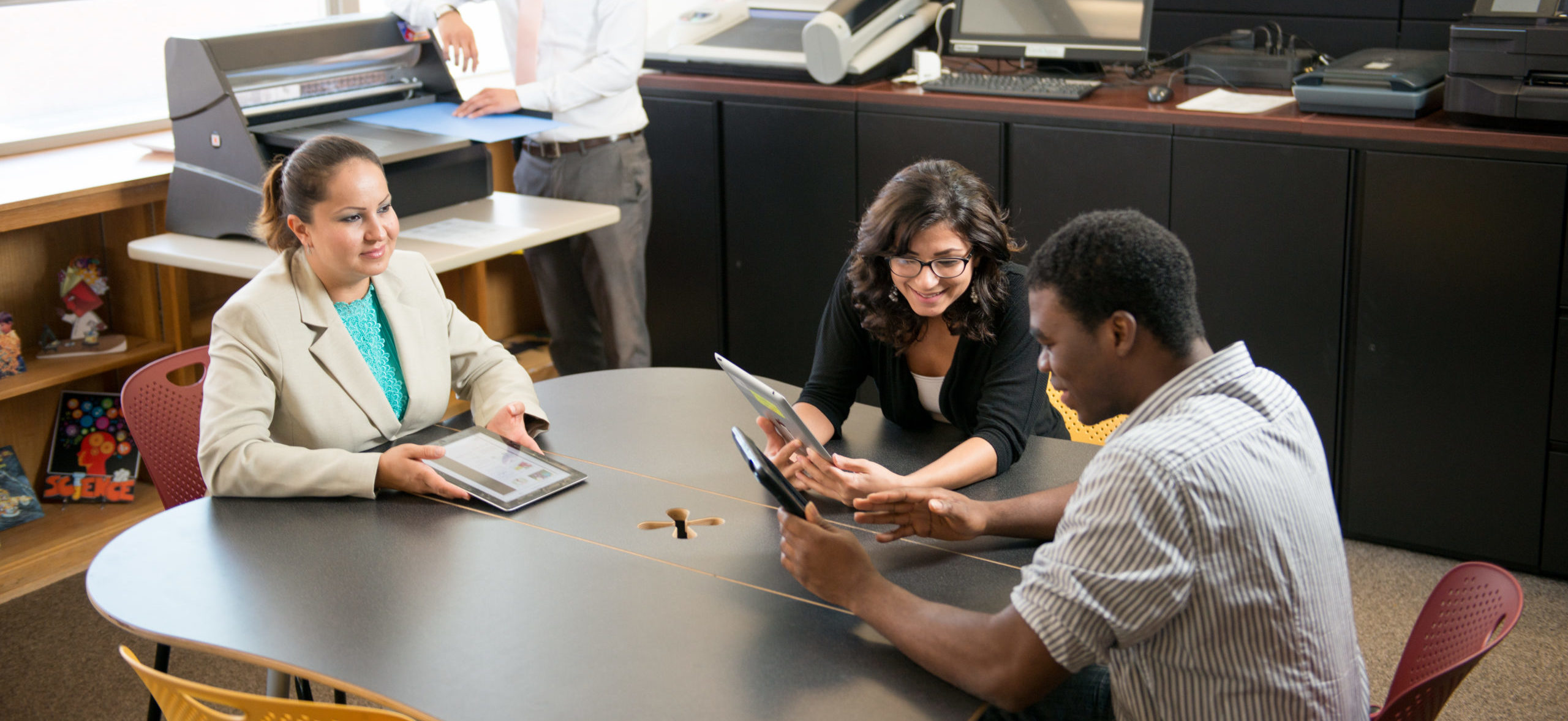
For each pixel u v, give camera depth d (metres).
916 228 1.70
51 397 3.09
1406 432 2.92
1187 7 3.54
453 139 2.88
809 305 3.70
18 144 3.08
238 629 1.42
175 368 2.13
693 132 3.70
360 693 1.31
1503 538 2.86
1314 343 2.99
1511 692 2.39
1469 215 2.70
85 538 2.88
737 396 2.18
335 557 1.59
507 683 1.31
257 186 2.70
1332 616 1.23
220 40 2.72
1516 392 2.76
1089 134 3.12
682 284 3.90
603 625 1.42
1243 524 1.15
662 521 1.69
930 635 1.31
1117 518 1.15
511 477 1.81
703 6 3.82
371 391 1.96
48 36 3.25
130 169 2.95
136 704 2.40
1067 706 1.49
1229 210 2.99
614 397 2.18
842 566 1.41
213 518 1.71
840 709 1.26
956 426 1.99
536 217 3.02
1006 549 1.60
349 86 3.05
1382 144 2.75
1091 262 1.20
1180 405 1.21
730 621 1.43
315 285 1.93
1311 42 3.39
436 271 2.62
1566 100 2.52
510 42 3.39
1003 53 3.43
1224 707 1.20
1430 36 3.21
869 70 3.44
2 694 2.43
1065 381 1.27
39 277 3.01
